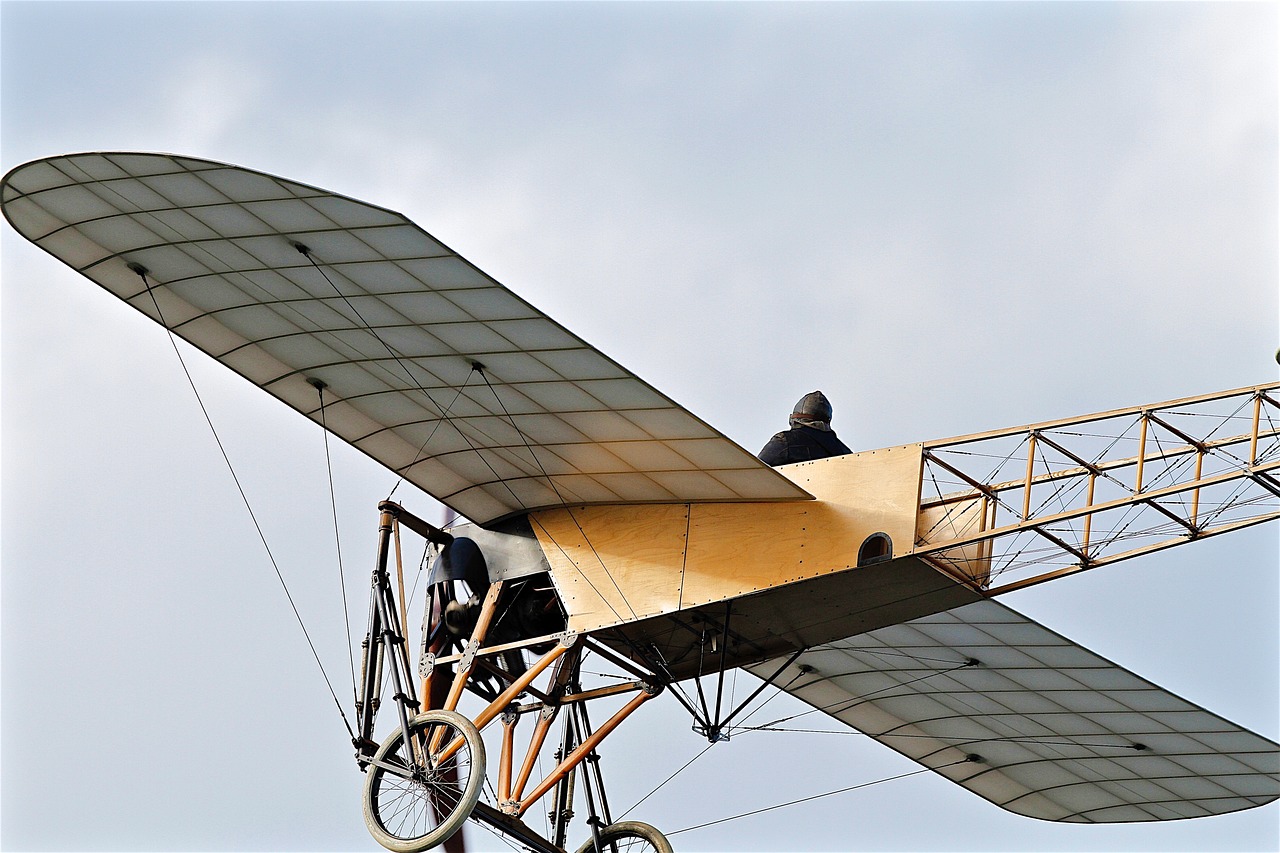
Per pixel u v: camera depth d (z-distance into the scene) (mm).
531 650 68750
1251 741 78688
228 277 59844
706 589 63906
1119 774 86562
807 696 85375
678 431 60875
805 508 63250
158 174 53969
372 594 68438
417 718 66562
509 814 67250
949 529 61062
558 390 60906
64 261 60906
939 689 81750
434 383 63031
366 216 53531
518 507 69625
